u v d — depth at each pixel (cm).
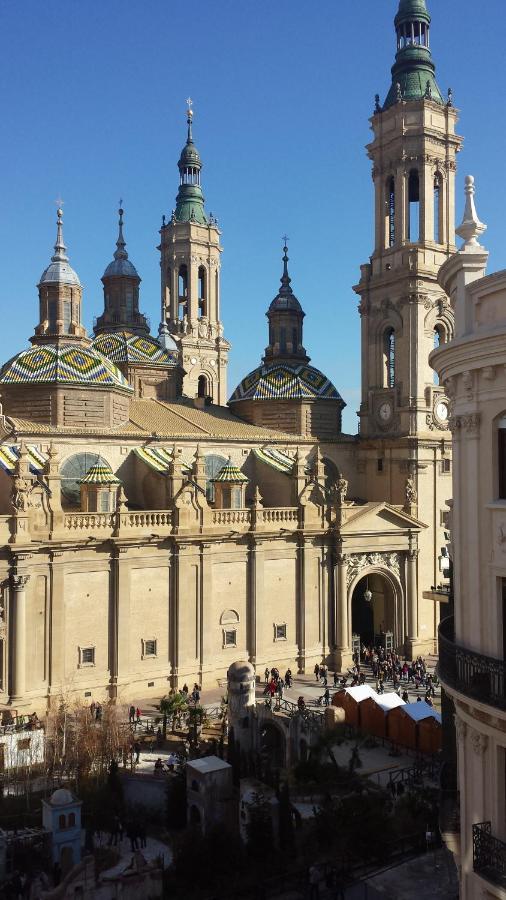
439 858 3244
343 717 4794
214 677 5666
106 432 5828
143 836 3538
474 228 1973
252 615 5878
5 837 3250
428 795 3584
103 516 5244
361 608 7050
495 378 1820
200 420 6825
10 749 4134
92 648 5175
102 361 6088
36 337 6291
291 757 4322
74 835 3356
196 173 9819
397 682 5778
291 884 3112
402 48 6850
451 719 3222
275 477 6431
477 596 1877
